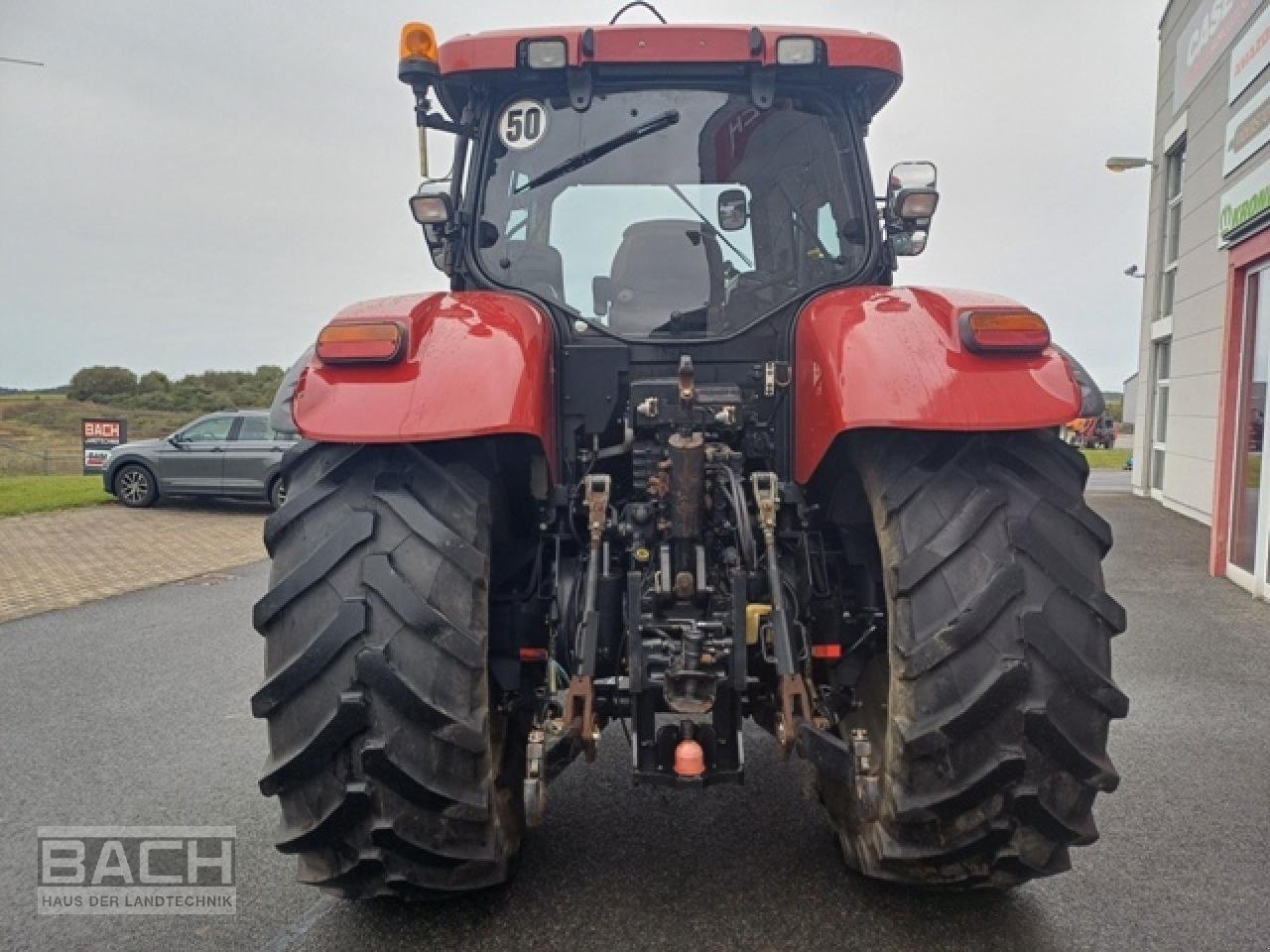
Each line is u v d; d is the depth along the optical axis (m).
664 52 2.81
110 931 2.49
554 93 2.94
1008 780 2.00
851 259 2.95
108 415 43.97
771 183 2.93
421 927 2.46
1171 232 13.22
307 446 2.35
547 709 2.32
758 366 2.79
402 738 2.00
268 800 3.38
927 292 2.43
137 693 4.80
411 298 2.41
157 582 8.27
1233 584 7.29
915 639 2.04
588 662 2.23
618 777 3.47
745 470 2.77
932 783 2.04
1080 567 2.08
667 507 2.43
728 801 3.24
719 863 2.79
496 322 2.31
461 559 2.07
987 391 2.11
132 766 3.74
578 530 2.73
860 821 2.46
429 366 2.15
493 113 2.96
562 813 3.15
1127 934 2.41
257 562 9.41
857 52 2.82
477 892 2.63
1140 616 6.21
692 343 2.79
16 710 4.50
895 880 2.33
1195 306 11.05
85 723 4.29
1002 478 2.13
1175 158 13.14
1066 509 2.13
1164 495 12.30
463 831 2.10
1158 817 3.12
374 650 1.99
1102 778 2.04
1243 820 3.10
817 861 2.79
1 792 3.47
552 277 2.92
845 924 2.44
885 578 2.14
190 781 3.56
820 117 2.96
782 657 2.20
